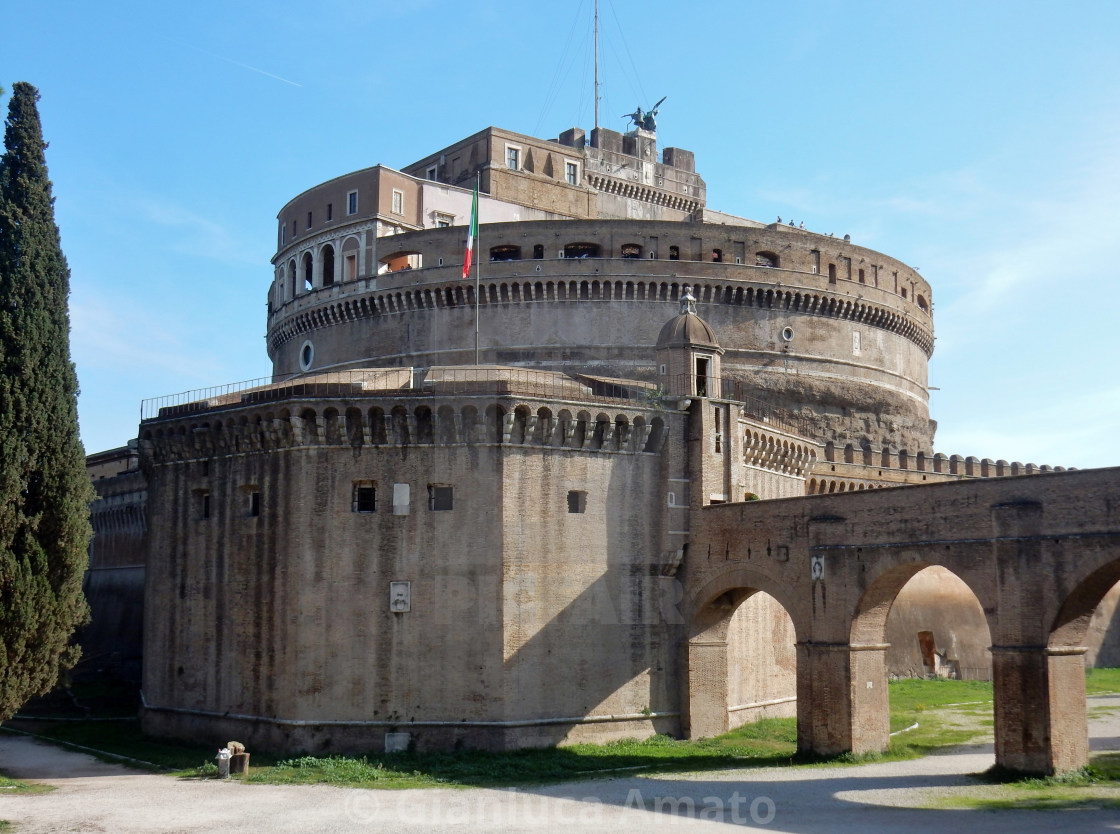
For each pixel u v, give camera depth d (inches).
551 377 2356.1
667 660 2279.8
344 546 2167.8
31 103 2112.5
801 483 2908.5
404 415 2171.5
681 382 2347.4
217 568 2332.7
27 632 1973.4
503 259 3543.3
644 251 3543.3
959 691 3157.0
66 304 2100.1
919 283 4220.0
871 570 1950.1
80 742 2431.1
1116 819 1457.9
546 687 2144.4
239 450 2316.7
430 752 2085.4
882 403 3850.9
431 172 4306.1
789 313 3649.1
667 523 2294.5
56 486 2038.6
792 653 2709.2
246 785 1845.5
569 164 4269.2
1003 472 3998.5
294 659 2144.4
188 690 2356.1
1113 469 1638.8
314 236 3779.5
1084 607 1710.1
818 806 1593.3
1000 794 1635.1
